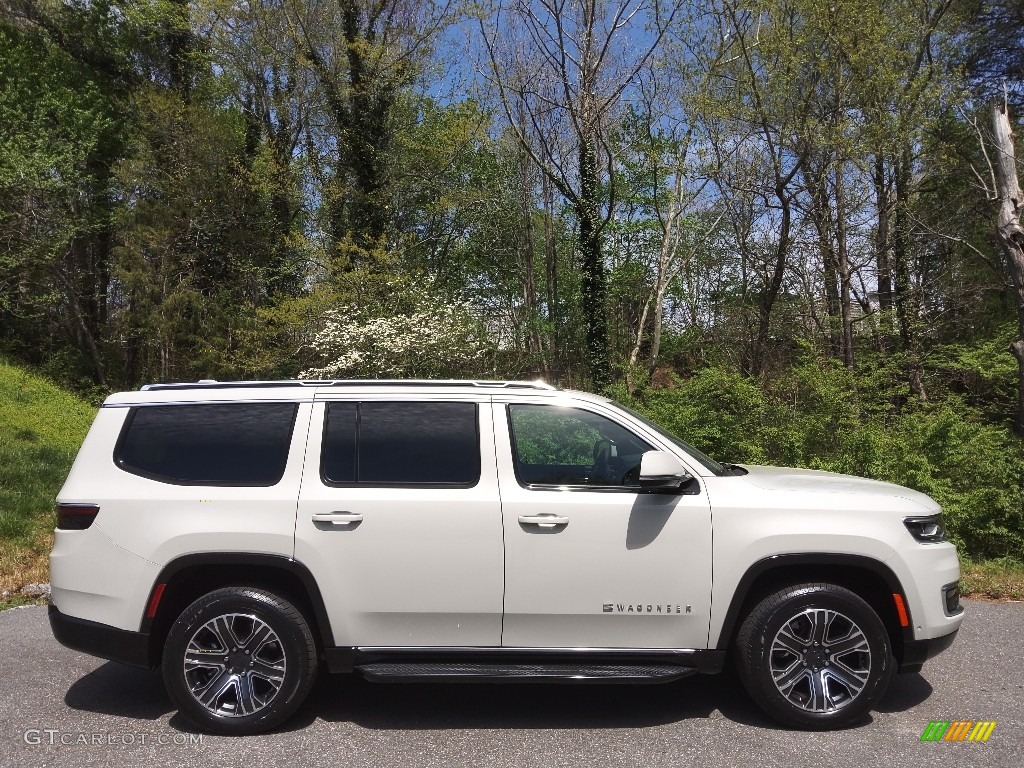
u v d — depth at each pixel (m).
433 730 4.22
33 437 14.63
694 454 4.67
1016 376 13.12
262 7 22.05
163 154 23.55
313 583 4.17
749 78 17.16
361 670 4.14
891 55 15.24
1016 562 7.91
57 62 23.72
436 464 4.34
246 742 4.07
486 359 17.45
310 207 24.22
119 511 4.25
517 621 4.20
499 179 26.69
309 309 19.33
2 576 7.26
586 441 4.48
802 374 10.51
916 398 11.59
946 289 18.78
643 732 4.18
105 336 25.66
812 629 4.19
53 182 19.94
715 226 23.17
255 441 4.40
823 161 16.72
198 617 4.16
